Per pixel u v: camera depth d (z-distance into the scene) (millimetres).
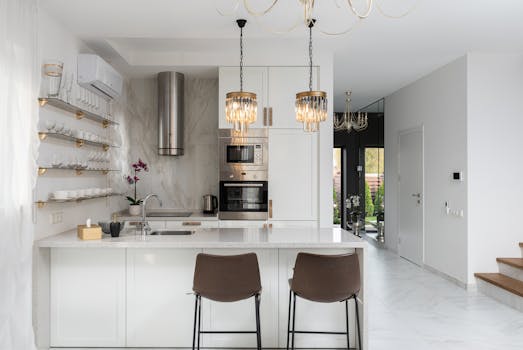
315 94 2926
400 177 6688
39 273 2955
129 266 3141
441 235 5316
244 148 4738
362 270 2998
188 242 2895
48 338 3104
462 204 4789
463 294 4578
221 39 4168
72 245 2920
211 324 3154
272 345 3156
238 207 4758
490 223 4691
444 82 5199
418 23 3680
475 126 4676
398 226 6801
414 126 6109
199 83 5379
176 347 3150
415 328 3559
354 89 6711
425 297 4469
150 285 3143
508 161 4691
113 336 3133
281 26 3756
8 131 2582
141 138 5383
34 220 2918
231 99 3004
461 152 4797
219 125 4734
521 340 3307
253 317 3160
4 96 2543
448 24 3709
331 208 4672
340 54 4699
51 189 3277
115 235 3121
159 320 3141
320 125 4688
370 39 4141
